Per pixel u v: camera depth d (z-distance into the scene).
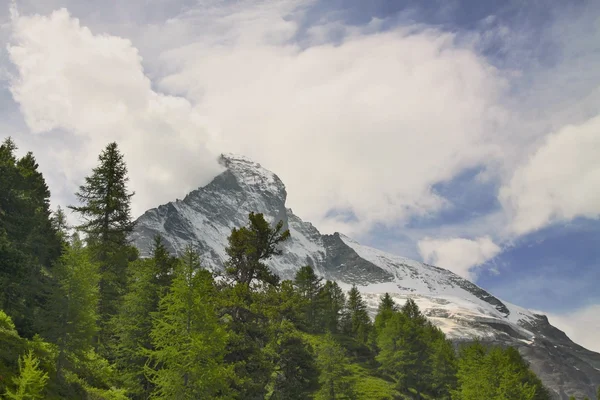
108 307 38.91
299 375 37.91
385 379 81.31
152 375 32.34
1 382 20.47
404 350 76.31
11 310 29.78
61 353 26.16
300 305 35.88
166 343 25.22
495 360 57.34
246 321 32.75
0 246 27.23
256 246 34.59
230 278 34.81
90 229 40.53
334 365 52.22
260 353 32.12
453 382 73.94
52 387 24.12
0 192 31.12
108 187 41.34
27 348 25.77
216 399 24.41
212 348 24.69
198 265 26.73
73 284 27.39
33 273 30.94
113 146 42.50
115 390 30.42
